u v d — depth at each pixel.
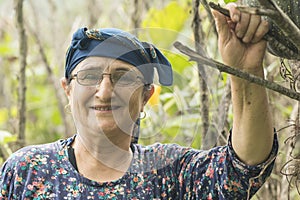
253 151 2.15
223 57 2.05
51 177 2.36
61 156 2.40
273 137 2.16
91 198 2.31
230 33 2.04
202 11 3.24
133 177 2.35
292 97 1.85
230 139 2.21
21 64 3.77
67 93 2.38
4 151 3.80
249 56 2.04
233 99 2.13
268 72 3.05
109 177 2.35
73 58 2.27
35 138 5.67
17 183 2.36
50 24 5.49
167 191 2.33
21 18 3.72
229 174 2.21
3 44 5.48
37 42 4.78
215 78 2.21
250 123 2.11
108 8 5.40
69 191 2.33
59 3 6.43
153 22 3.82
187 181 2.31
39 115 5.79
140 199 2.31
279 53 2.02
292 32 1.72
